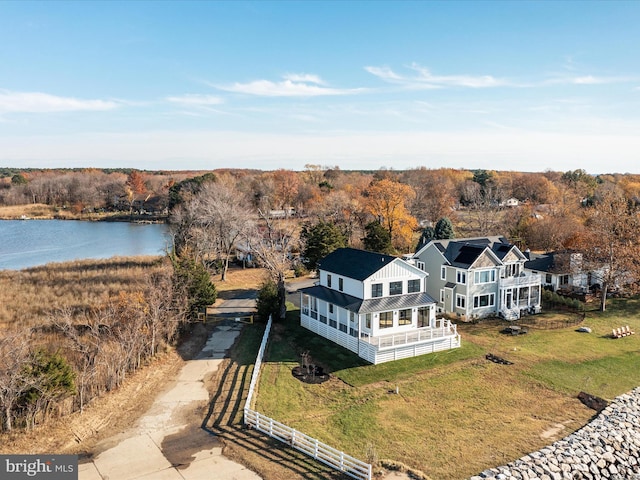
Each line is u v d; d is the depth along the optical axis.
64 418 25.11
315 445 22.25
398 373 32.31
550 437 24.69
